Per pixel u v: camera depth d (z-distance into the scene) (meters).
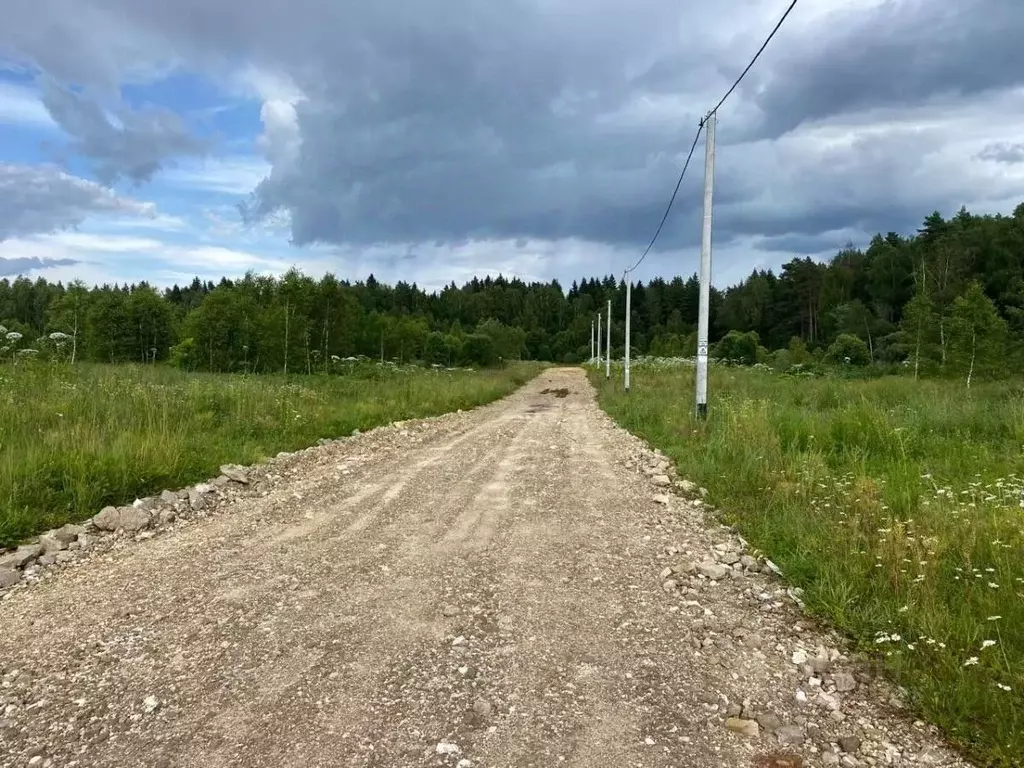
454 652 3.93
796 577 5.03
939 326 28.38
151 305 36.75
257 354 31.11
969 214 69.00
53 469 7.25
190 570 5.39
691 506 7.46
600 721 3.23
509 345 76.25
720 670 3.76
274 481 8.91
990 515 5.57
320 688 3.52
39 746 3.02
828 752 3.02
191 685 3.55
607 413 20.05
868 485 6.63
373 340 45.38
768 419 10.80
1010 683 3.38
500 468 9.97
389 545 6.03
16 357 16.08
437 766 2.87
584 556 5.71
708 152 13.59
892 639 3.92
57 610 4.61
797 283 85.12
